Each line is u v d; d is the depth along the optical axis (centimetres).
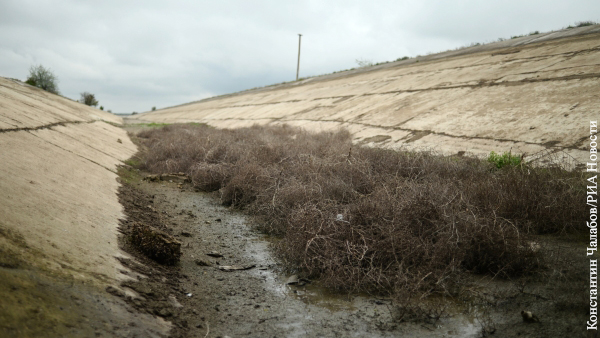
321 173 801
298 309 394
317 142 1280
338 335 347
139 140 1788
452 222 496
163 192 875
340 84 3183
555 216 557
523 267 455
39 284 288
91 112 2523
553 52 1908
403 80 2461
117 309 306
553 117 1158
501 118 1290
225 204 823
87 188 614
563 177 681
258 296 418
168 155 1180
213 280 448
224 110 3722
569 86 1350
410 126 1519
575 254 482
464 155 1102
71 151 832
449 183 665
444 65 2536
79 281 319
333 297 425
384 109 1889
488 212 553
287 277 474
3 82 1734
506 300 405
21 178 481
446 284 429
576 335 334
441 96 1788
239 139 1434
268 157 1020
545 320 361
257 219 689
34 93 1873
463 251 471
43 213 414
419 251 466
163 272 431
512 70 1822
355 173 777
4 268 283
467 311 392
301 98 3052
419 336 348
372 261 469
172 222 658
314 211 550
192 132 1698
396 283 418
